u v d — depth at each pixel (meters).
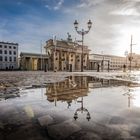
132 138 2.16
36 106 4.05
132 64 111.38
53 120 2.90
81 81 12.32
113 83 10.80
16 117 3.08
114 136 2.22
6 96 5.56
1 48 70.94
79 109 3.76
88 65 79.94
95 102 4.59
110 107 3.97
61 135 2.24
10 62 73.31
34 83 10.48
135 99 5.07
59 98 5.21
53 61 66.62
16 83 10.38
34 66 70.38
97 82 11.47
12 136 2.20
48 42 69.94
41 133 2.30
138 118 3.04
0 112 3.45
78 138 2.15
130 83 10.84
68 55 72.06
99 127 2.56
